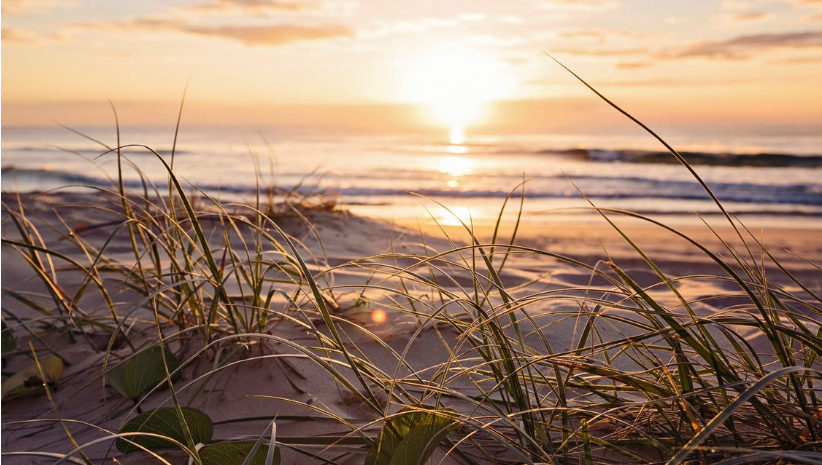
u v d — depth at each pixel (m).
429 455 1.16
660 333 1.27
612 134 33.59
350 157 22.09
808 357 1.33
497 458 1.37
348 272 3.24
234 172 16.03
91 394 1.76
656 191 11.70
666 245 5.73
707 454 1.23
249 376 1.71
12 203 5.80
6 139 36.53
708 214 9.01
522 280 3.45
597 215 8.66
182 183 12.64
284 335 1.94
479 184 13.32
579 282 3.66
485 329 1.49
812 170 14.94
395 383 1.38
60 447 1.50
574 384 1.45
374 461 1.23
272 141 32.72
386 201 10.67
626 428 1.39
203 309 1.95
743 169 15.42
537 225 7.38
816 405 1.28
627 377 1.30
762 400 1.37
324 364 1.23
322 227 5.09
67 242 4.23
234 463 1.23
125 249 4.06
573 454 1.34
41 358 1.99
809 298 3.10
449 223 7.57
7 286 3.07
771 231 7.05
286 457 1.41
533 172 15.80
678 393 1.20
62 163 18.58
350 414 1.55
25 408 1.72
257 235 1.99
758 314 1.99
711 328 2.32
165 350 1.70
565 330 2.20
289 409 1.57
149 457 1.41
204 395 1.65
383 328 2.05
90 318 2.05
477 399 1.47
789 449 1.19
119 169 1.89
